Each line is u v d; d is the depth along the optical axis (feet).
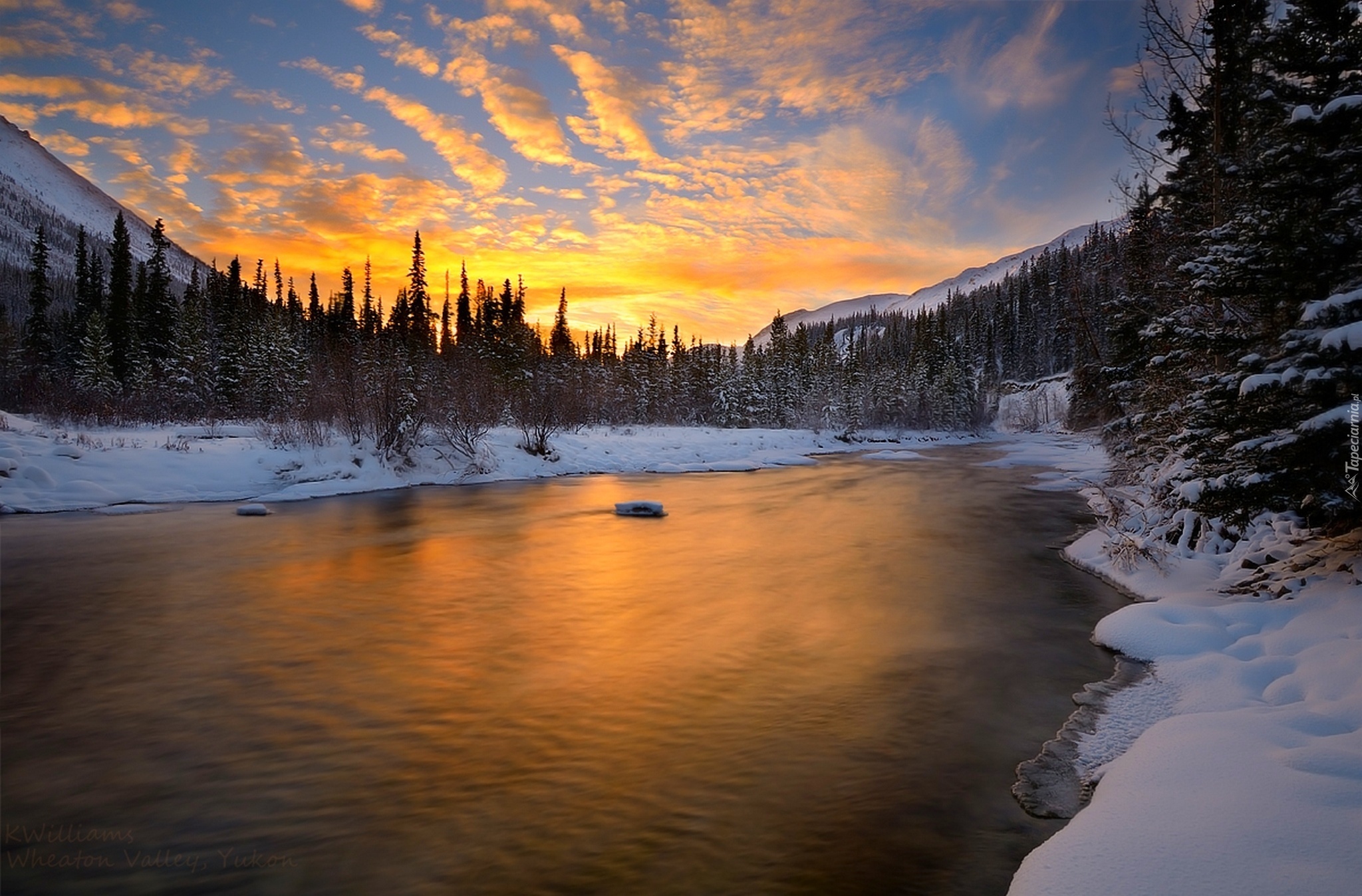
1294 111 25.16
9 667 23.97
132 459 64.18
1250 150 33.91
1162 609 27.20
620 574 38.63
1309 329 24.85
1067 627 28.96
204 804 15.52
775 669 24.25
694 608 32.12
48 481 57.31
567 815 15.03
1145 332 38.73
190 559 40.81
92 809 15.30
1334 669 18.84
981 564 41.47
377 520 55.01
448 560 41.68
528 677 23.40
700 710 20.71
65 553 41.78
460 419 86.69
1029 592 34.88
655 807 15.35
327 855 13.65
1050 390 289.53
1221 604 27.76
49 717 20.04
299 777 16.72
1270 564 29.01
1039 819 14.74
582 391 133.59
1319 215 25.55
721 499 72.18
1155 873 10.82
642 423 171.01
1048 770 16.79
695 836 14.21
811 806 15.35
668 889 12.53
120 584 35.27
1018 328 403.34
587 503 66.49
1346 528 27.17
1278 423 26.48
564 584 36.35
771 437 161.68
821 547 46.75
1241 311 33.27
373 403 77.82
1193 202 51.13
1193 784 13.64
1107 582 36.88
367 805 15.47
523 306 193.67
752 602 33.19
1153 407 47.14
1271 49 28.40
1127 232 66.13
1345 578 25.14
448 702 21.30
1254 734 15.61
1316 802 12.31
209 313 168.76
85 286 167.22
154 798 15.75
